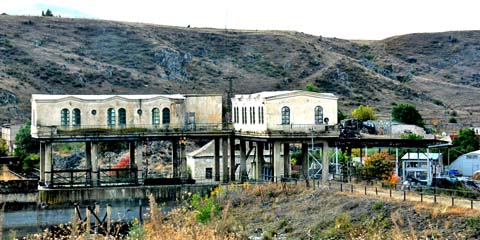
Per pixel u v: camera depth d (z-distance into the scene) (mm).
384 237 66188
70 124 98125
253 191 88875
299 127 95875
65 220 89312
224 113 138875
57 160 131500
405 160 114062
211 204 77188
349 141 104750
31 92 192500
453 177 111250
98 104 99438
